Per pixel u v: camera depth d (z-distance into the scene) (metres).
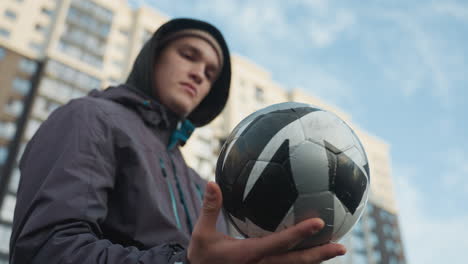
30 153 1.53
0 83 31.98
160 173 1.81
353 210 1.21
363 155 1.29
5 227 28.64
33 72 33.97
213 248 0.98
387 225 56.31
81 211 1.27
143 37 41.41
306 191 1.15
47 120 1.67
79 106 1.64
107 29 40.09
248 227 1.23
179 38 2.52
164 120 2.12
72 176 1.34
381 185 59.25
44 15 37.22
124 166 1.61
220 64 2.72
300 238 0.94
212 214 0.98
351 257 49.53
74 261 1.09
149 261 1.08
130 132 1.73
